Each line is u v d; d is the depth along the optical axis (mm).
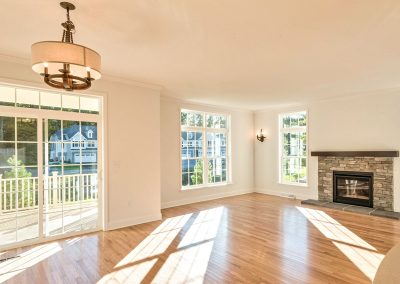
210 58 3355
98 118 4246
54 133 3855
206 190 6711
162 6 2119
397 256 1145
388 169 5227
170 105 6016
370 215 5055
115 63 3553
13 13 2225
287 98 6051
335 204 5836
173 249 3459
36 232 3691
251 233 4074
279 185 7223
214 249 3449
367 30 2559
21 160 3588
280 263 3020
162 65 3641
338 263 3004
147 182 4715
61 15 2262
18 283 2629
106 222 4207
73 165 4027
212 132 7062
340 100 5934
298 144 6879
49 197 3812
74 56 1703
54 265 3014
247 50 3080
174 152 6074
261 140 7633
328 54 3211
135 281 2652
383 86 4898
